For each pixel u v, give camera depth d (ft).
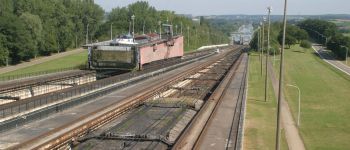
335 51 584.40
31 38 420.36
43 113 121.60
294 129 160.97
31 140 96.89
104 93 163.32
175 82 223.71
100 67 208.13
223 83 230.68
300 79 329.72
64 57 441.27
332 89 281.33
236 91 204.03
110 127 116.78
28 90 158.51
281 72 105.50
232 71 309.63
